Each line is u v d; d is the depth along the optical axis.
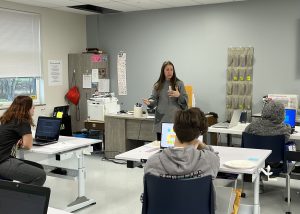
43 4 6.48
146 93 7.25
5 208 1.32
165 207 2.12
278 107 3.74
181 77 6.87
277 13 5.97
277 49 6.03
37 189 1.29
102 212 3.83
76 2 6.28
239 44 6.31
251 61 6.24
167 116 4.47
